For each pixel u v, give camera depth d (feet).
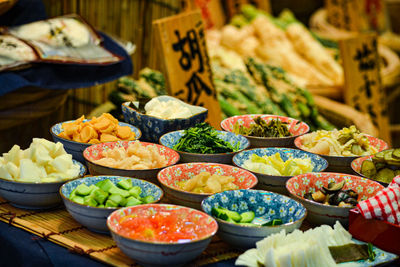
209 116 11.97
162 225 5.69
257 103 15.34
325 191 6.77
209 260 5.79
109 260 5.64
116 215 5.67
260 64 16.62
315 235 5.69
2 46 10.78
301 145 8.78
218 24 21.77
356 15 25.31
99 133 8.07
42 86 10.99
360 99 17.79
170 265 5.34
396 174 7.25
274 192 6.73
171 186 6.99
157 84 14.39
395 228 5.82
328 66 19.93
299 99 16.14
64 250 5.93
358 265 5.60
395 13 29.27
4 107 10.93
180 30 11.32
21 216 6.59
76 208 5.97
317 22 25.93
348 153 8.44
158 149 7.85
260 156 8.14
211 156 7.68
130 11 15.33
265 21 20.42
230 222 5.75
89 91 14.28
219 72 16.11
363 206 6.01
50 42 11.52
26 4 12.52
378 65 18.24
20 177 6.58
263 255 5.43
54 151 7.00
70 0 13.67
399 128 23.94
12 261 6.15
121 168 7.00
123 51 13.44
